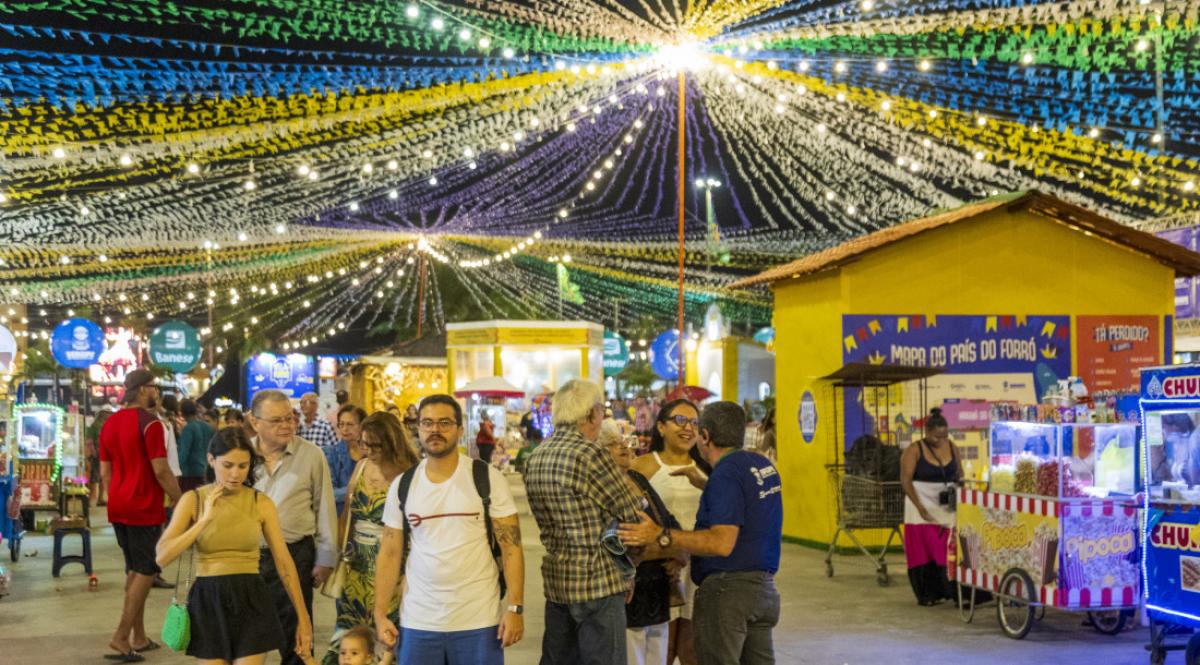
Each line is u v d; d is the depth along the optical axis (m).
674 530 5.53
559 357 29.64
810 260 14.32
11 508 13.80
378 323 48.28
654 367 26.69
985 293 13.79
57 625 9.88
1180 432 7.56
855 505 11.66
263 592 6.03
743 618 5.73
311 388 33.56
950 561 9.68
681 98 19.11
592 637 5.46
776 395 14.83
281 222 28.61
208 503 5.83
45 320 40.91
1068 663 8.01
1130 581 8.63
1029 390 13.81
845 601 10.46
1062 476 8.55
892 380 12.91
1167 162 15.97
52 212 25.83
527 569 12.52
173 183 22.91
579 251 37.78
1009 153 16.33
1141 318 14.21
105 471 8.74
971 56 14.12
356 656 5.80
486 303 46.97
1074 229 14.06
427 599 5.24
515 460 25.12
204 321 46.84
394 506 5.41
